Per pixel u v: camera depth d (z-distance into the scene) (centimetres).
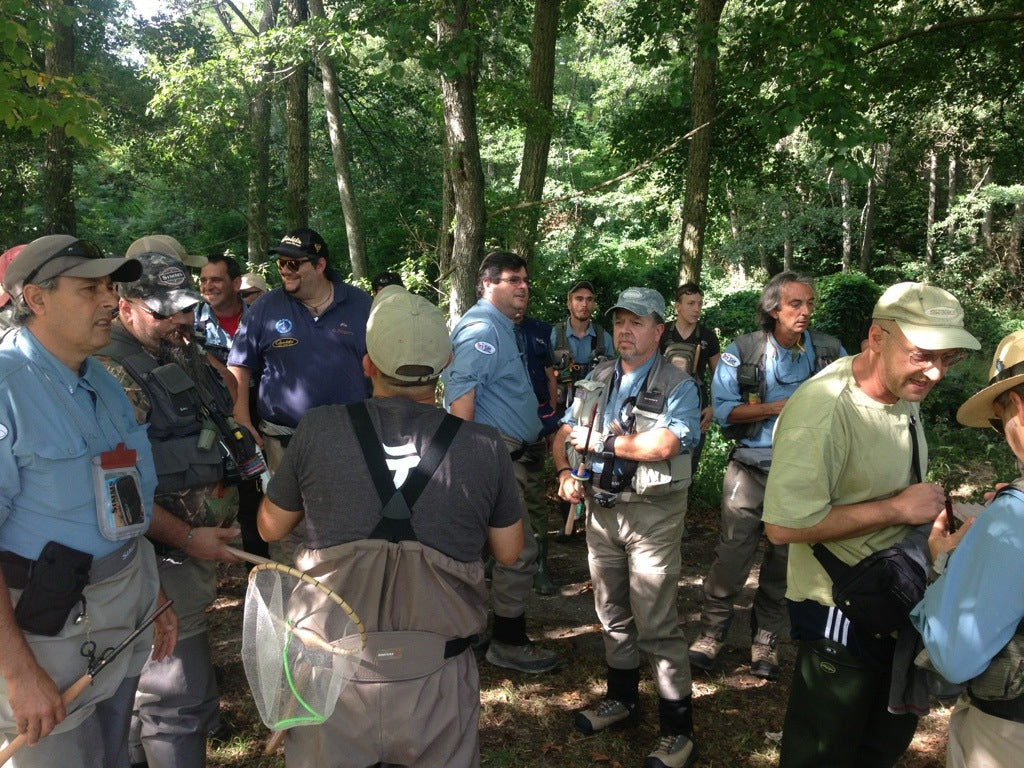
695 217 945
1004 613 182
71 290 208
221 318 554
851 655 244
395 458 204
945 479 833
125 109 1769
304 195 1664
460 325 405
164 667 273
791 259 3306
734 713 379
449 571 201
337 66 1551
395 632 202
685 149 1302
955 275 2836
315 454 204
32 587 204
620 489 328
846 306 1736
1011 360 198
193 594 275
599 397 345
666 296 2192
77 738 219
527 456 476
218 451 281
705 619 428
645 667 419
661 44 988
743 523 412
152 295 275
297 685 197
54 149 1409
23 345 211
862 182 709
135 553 231
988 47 1152
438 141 2055
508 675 406
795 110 698
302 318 413
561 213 2672
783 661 434
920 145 1894
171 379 272
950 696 229
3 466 200
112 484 217
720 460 740
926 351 221
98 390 227
